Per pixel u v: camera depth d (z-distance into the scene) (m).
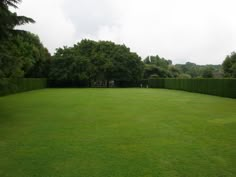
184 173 4.12
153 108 12.39
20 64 10.70
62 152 5.18
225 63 39.06
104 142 5.96
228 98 19.47
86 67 41.09
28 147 5.54
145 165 4.46
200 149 5.41
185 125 8.06
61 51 42.22
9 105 13.45
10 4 9.53
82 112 10.88
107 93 24.39
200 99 18.14
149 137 6.46
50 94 22.62
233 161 4.66
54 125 8.02
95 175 4.04
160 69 55.22
